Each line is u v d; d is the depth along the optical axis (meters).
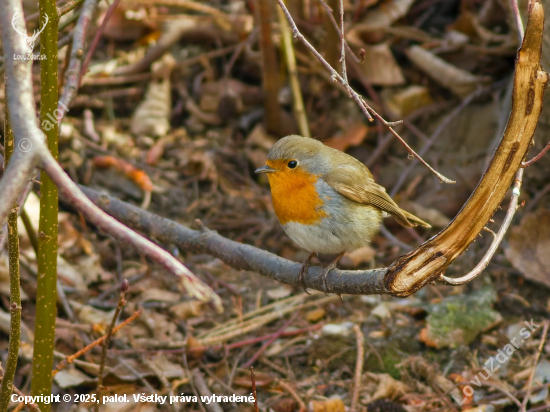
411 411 7.17
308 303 8.97
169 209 10.48
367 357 8.08
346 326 8.62
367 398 7.41
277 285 9.51
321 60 4.85
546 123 10.01
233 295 9.29
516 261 9.23
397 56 12.50
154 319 8.56
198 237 6.98
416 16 13.06
